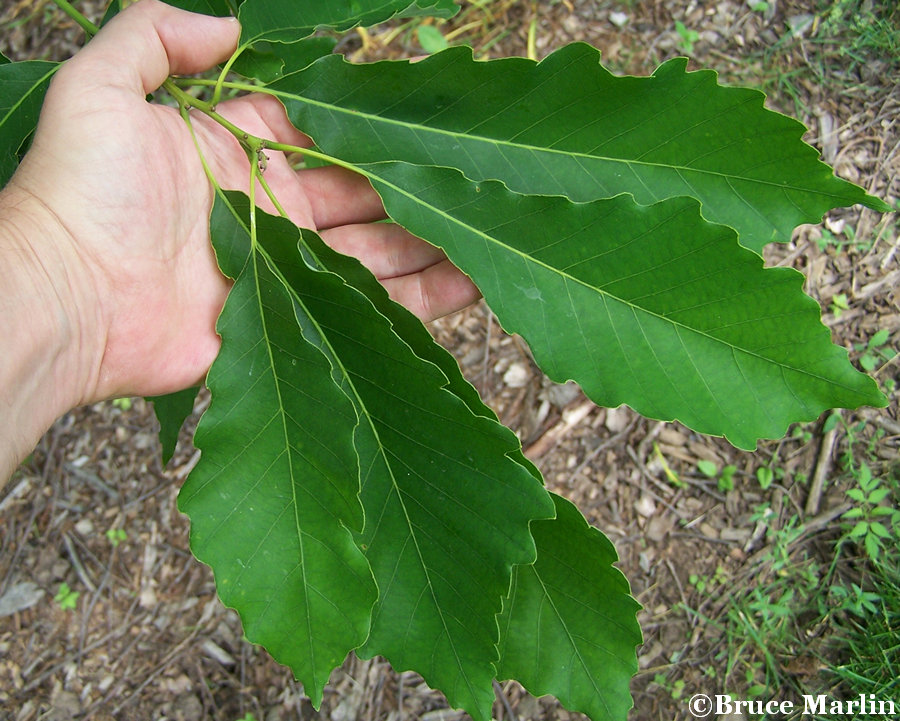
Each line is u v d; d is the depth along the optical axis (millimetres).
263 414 299
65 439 728
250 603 296
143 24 332
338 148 324
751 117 298
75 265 320
